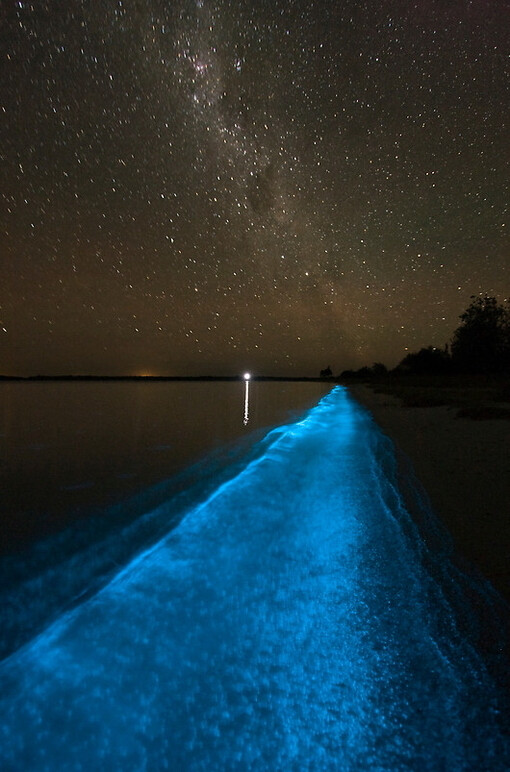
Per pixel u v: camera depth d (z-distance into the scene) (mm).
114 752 1327
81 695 1577
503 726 1414
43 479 5637
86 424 12391
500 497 3852
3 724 1437
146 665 1752
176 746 1355
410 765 1279
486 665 1715
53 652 1848
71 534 3539
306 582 2488
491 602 2162
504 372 40688
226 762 1281
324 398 26516
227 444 8664
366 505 3885
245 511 3936
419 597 2260
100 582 2570
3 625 2090
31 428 11328
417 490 4156
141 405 20703
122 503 4492
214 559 2857
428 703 1521
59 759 1293
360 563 2707
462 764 1279
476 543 2861
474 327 42094
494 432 7883
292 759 1306
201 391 38844
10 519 3959
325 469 5551
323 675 1678
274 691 1590
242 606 2211
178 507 4297
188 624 2061
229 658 1782
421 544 2895
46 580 2631
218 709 1495
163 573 2658
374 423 10617
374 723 1424
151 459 7074
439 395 20688
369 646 1846
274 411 17156
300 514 3793
